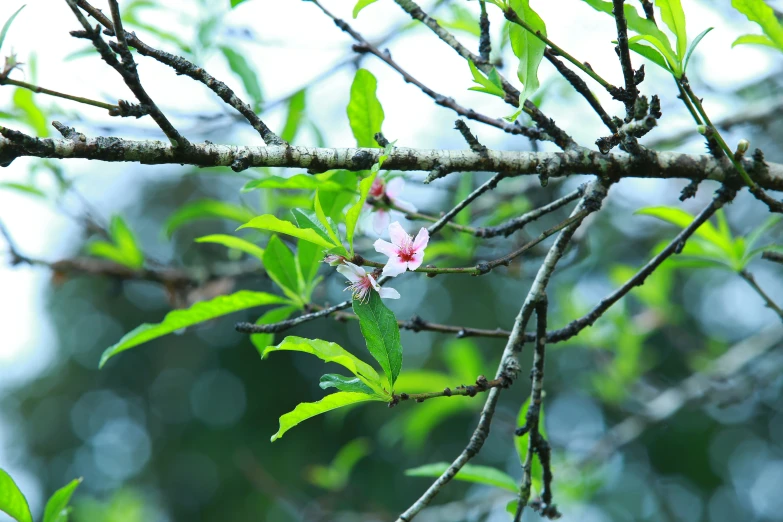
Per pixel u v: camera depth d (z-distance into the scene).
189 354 15.05
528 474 2.84
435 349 13.50
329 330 13.57
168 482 14.53
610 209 8.03
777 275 11.68
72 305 15.30
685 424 13.13
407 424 6.39
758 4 3.03
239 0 3.95
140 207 15.05
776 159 8.48
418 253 2.52
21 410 15.66
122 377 15.33
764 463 13.18
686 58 2.64
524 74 2.67
